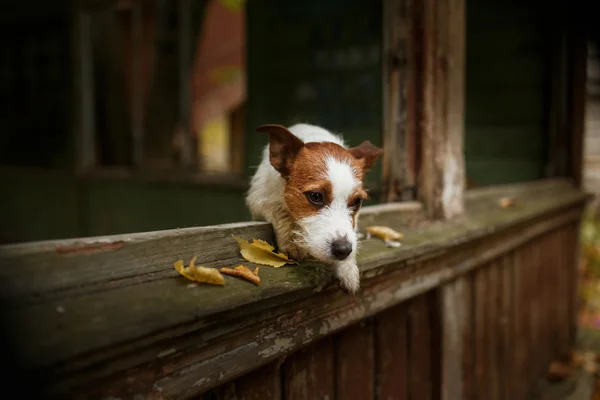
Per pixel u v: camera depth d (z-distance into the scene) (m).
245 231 0.93
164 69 3.46
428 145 1.30
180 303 0.72
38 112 3.67
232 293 0.77
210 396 0.83
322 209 0.90
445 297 1.31
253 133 3.15
